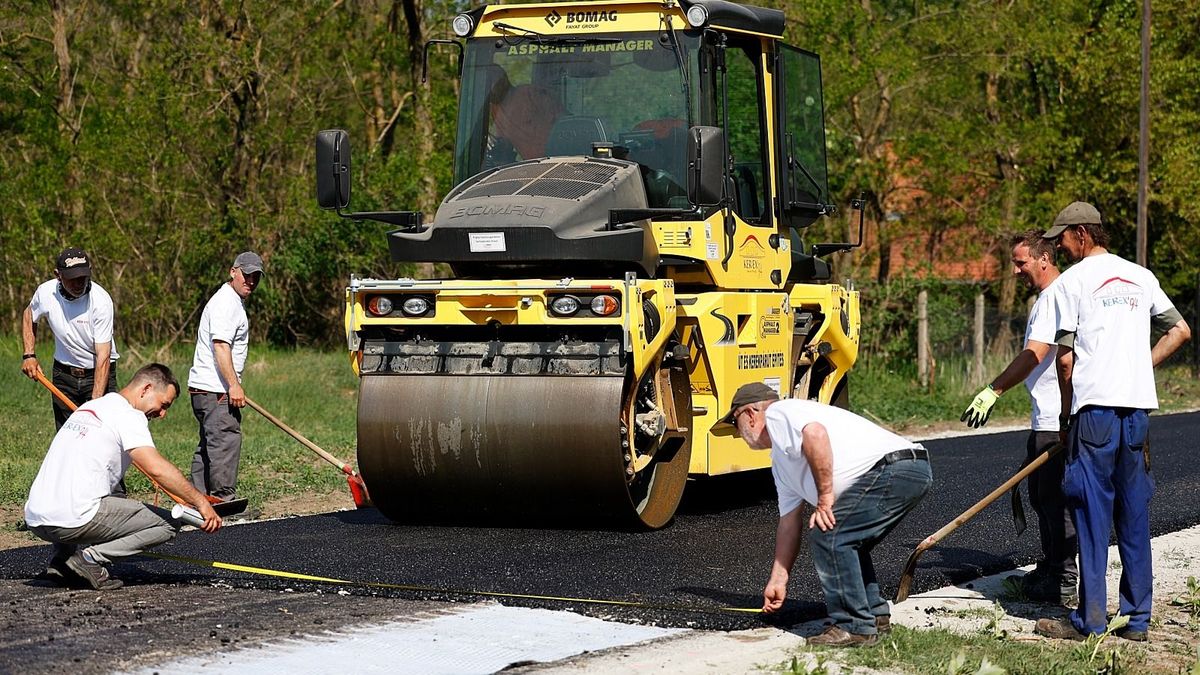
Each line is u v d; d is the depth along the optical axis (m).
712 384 15.14
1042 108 47.78
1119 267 10.37
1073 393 10.33
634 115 15.40
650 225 14.76
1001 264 49.28
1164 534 14.90
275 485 17.88
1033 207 45.53
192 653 9.28
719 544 13.65
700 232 14.92
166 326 37.19
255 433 22.56
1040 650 9.85
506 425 13.77
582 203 14.23
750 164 16.31
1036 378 11.53
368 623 10.20
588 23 15.60
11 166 40.41
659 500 14.73
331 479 18.47
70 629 9.89
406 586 11.36
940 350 35.25
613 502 13.82
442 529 14.50
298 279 40.22
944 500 16.62
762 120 16.50
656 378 14.62
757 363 15.98
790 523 9.84
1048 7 44.34
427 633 9.93
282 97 40.25
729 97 15.95
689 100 15.21
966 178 46.66
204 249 37.12
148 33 42.38
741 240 15.79
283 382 28.47
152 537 11.41
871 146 40.50
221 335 15.23
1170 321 10.40
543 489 13.88
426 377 14.22
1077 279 10.38
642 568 12.34
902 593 10.72
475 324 14.09
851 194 40.00
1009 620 10.95
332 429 23.59
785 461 9.68
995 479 18.56
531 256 14.05
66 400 14.70
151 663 9.01
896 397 31.47
